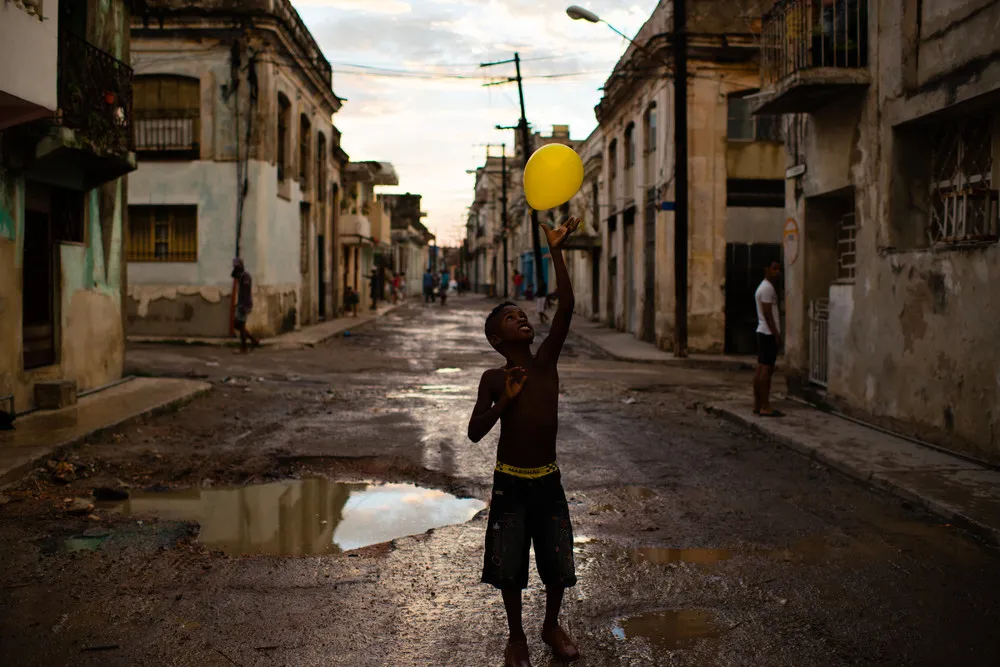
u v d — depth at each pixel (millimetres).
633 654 3654
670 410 10773
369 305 40188
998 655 3674
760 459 7777
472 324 30844
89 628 3816
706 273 18859
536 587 4484
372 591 4387
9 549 4867
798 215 11078
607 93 26281
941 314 7691
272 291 20859
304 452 7855
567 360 18234
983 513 5645
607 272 29031
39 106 7051
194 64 19547
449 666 3533
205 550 5027
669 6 18906
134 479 6762
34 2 6887
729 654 3662
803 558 4992
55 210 10133
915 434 8148
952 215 8188
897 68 8422
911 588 4496
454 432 9039
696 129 18656
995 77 6887
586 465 7465
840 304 9711
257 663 3516
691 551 5121
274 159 20672
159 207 20016
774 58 10547
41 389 9258
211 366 14805
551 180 3572
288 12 21156
